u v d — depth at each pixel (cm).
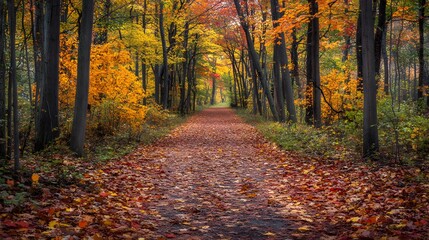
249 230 546
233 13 3178
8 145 966
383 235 476
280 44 2138
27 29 1770
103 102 1602
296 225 564
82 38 1217
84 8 1217
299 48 3181
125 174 973
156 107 2648
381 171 882
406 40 2661
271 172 1037
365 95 1080
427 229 482
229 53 5003
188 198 761
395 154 1012
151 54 2830
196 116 4550
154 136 1991
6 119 1018
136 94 1661
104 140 1591
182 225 574
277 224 575
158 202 724
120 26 1833
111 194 736
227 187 866
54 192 682
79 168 960
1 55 929
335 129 1483
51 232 466
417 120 1165
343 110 1730
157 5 2781
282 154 1330
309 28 1917
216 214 636
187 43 3816
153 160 1273
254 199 744
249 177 980
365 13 1068
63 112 1502
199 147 1681
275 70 2442
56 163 965
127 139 1680
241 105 5741
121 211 627
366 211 590
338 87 1855
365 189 732
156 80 3531
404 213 555
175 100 4631
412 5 1575
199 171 1081
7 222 474
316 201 700
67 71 1529
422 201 602
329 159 1129
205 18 3441
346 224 552
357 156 1109
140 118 1691
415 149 1036
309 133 1585
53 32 1229
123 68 1608
